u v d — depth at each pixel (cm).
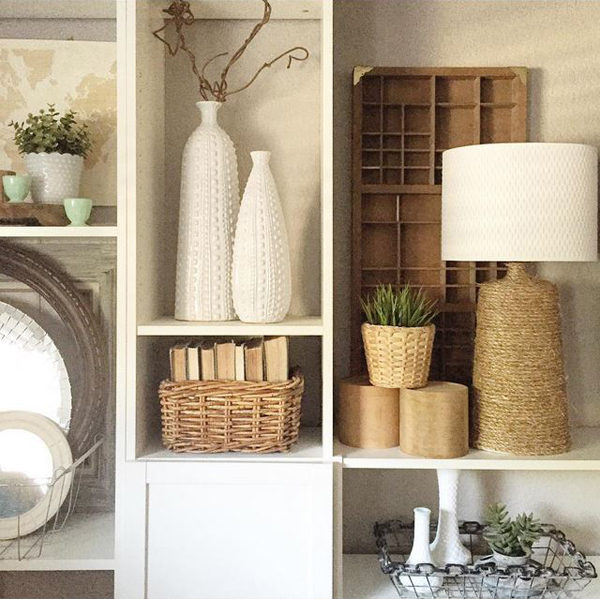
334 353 172
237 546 140
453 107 171
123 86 139
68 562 142
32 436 161
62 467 154
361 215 170
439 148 171
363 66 169
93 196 167
